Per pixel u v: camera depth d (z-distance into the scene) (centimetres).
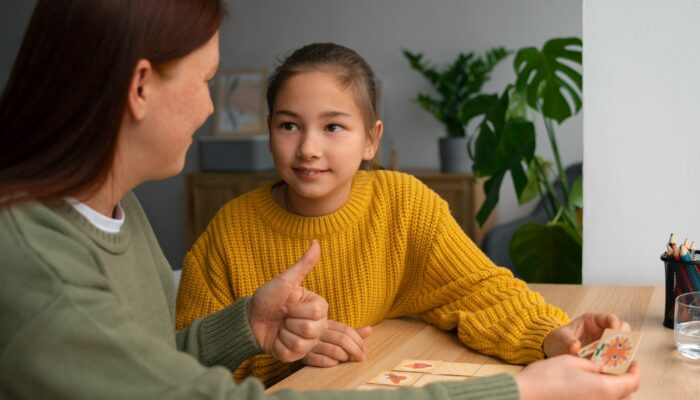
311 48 123
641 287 147
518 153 247
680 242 150
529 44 439
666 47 146
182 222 520
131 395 68
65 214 75
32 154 73
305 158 117
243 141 466
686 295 109
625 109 150
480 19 447
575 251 259
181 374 70
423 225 130
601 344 94
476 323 115
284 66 122
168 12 73
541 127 432
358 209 129
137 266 91
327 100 117
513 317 111
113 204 81
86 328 67
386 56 469
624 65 149
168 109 76
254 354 104
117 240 82
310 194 120
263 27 490
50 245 70
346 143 119
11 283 67
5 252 68
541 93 258
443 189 424
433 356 112
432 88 461
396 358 111
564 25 432
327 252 128
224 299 129
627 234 153
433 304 129
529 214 447
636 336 93
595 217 154
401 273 132
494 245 388
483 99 264
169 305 101
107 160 73
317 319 101
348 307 129
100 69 71
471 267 125
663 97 148
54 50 71
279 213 129
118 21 71
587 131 153
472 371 102
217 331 105
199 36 76
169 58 74
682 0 145
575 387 83
